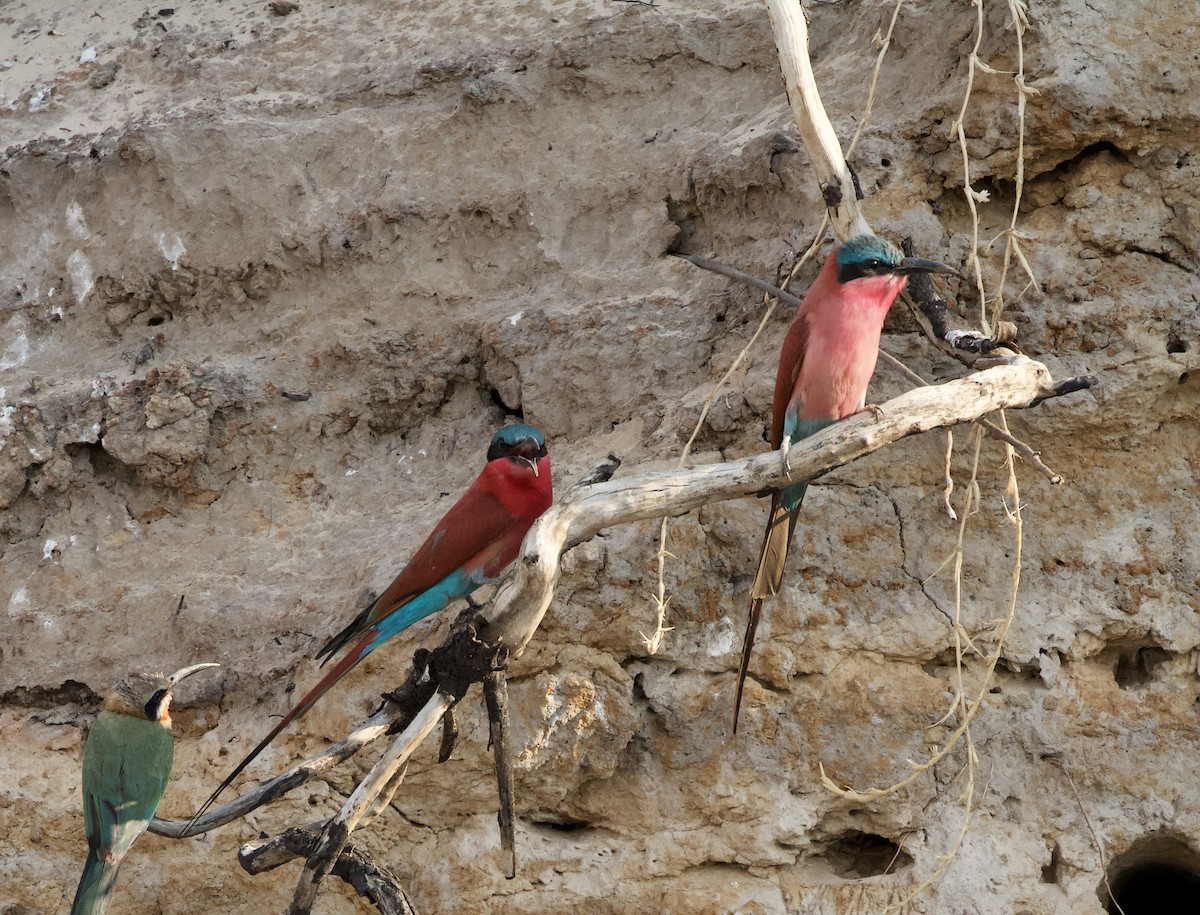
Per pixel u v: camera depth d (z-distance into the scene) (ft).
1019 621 33.91
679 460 33.04
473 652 24.81
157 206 42.78
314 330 40.63
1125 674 34.88
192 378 39.60
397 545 36.52
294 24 46.52
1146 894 36.91
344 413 39.70
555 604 33.73
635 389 37.11
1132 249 34.32
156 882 34.68
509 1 44.57
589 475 26.81
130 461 39.24
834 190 27.61
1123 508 34.27
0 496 39.78
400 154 42.11
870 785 33.53
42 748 36.47
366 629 29.45
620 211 40.01
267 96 44.32
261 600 36.88
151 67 46.70
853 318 27.43
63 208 43.83
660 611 30.60
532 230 40.37
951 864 32.91
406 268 40.83
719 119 40.37
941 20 37.14
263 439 39.65
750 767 33.83
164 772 32.30
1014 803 33.47
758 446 34.45
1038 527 34.35
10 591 39.01
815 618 34.04
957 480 34.53
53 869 35.24
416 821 34.58
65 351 42.47
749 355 35.58
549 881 33.88
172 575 38.27
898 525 34.42
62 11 49.90
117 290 42.39
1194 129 34.42
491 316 39.50
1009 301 34.27
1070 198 34.88
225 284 41.75
